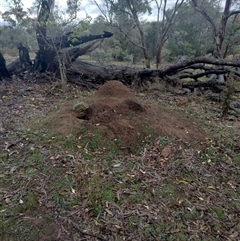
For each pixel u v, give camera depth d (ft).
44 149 10.64
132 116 12.76
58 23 20.48
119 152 10.87
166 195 8.92
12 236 7.07
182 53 59.16
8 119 13.75
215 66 25.12
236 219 8.38
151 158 10.75
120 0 44.70
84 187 8.76
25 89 19.63
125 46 60.95
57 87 20.58
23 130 12.20
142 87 23.04
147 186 9.20
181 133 12.62
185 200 8.86
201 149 11.86
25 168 9.61
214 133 13.64
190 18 62.64
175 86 23.89
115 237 7.22
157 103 18.30
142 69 24.41
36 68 23.86
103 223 7.60
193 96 21.76
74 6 20.30
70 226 7.45
